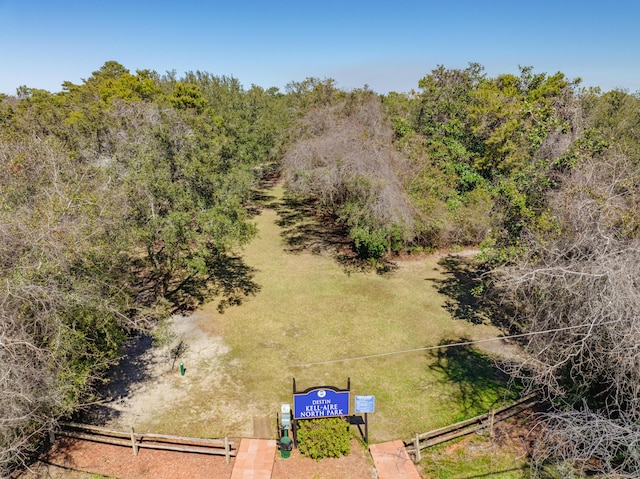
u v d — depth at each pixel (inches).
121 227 379.6
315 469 294.8
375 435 327.9
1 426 231.9
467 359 426.9
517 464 298.8
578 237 320.8
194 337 462.3
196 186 459.5
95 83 1469.0
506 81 973.8
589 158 397.7
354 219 580.4
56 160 422.6
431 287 582.9
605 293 273.6
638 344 242.7
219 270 636.7
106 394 372.5
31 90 1284.4
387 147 623.2
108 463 298.4
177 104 961.5
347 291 571.2
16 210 339.9
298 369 409.4
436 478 287.7
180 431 331.0
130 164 440.1
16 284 264.5
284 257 692.1
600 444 257.9
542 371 316.8
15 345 254.1
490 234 474.0
